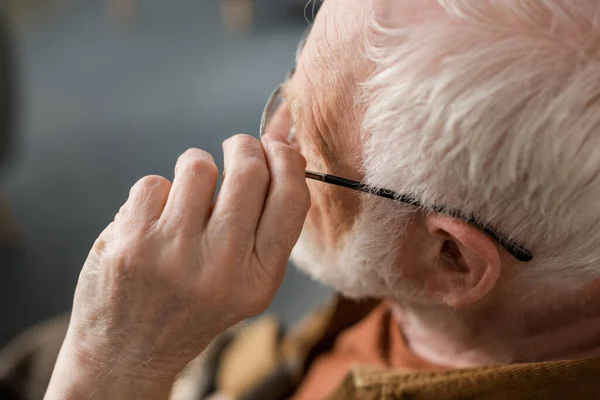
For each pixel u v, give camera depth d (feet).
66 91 10.44
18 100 8.16
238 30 12.38
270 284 1.88
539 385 2.03
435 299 2.21
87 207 7.95
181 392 3.74
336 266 2.36
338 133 2.00
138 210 1.88
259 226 1.85
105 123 9.61
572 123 1.66
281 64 11.11
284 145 1.93
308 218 2.30
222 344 3.88
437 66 1.74
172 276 1.82
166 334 1.92
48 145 9.11
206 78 10.78
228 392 3.64
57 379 2.07
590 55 1.66
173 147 8.99
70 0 13.30
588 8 1.69
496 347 2.36
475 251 1.92
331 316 3.40
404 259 2.14
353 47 1.89
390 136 1.86
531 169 1.73
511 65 1.68
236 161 1.87
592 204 1.75
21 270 7.02
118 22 12.67
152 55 11.59
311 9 2.27
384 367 2.74
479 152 1.73
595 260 1.90
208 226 1.83
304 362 3.43
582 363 1.98
